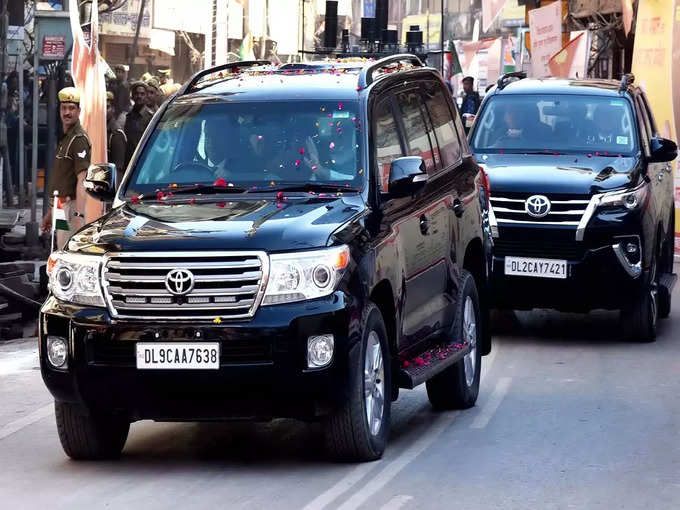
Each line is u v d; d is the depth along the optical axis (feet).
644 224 85.61
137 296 50.19
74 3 101.40
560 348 84.28
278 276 49.57
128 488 49.78
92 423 53.42
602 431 59.52
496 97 96.53
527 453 55.06
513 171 87.81
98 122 102.01
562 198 85.40
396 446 56.49
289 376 49.34
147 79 118.83
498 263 86.07
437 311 61.62
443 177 64.49
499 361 79.30
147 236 51.03
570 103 94.68
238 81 61.93
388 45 155.74
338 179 55.93
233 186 56.39
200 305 49.67
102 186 58.18
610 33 199.72
